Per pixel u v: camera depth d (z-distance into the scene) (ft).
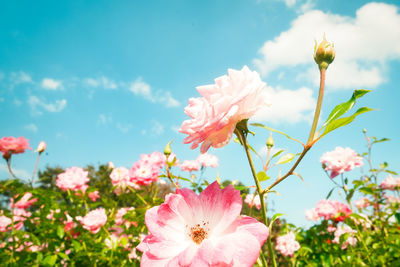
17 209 12.11
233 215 3.20
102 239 11.93
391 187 14.62
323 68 3.75
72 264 10.00
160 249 3.31
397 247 9.31
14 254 9.78
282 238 13.42
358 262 9.74
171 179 7.45
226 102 3.33
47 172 55.67
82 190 13.60
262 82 3.59
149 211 3.58
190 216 3.52
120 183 12.52
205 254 2.98
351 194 10.72
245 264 2.92
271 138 5.48
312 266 11.73
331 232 13.41
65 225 11.52
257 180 3.76
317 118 3.61
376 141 12.96
